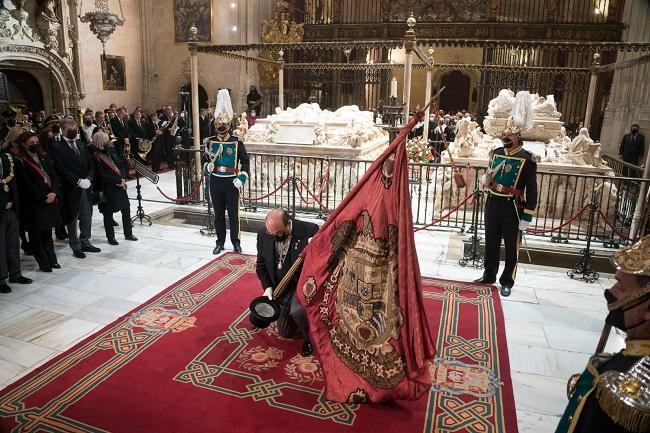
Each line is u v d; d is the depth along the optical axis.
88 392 3.43
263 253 4.09
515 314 4.90
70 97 14.49
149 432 3.04
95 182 6.46
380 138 10.65
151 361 3.84
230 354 3.96
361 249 3.44
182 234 7.39
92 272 5.76
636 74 13.54
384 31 17.22
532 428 3.20
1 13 12.09
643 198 6.19
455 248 6.80
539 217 7.86
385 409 3.31
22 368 3.78
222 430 3.06
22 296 5.07
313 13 18.22
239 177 6.18
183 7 17.77
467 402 3.41
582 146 7.82
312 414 3.24
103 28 13.24
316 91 18.00
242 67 17.66
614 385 1.37
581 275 6.03
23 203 5.49
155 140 13.21
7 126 9.58
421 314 3.27
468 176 7.25
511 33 16.33
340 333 3.51
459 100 19.52
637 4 13.34
